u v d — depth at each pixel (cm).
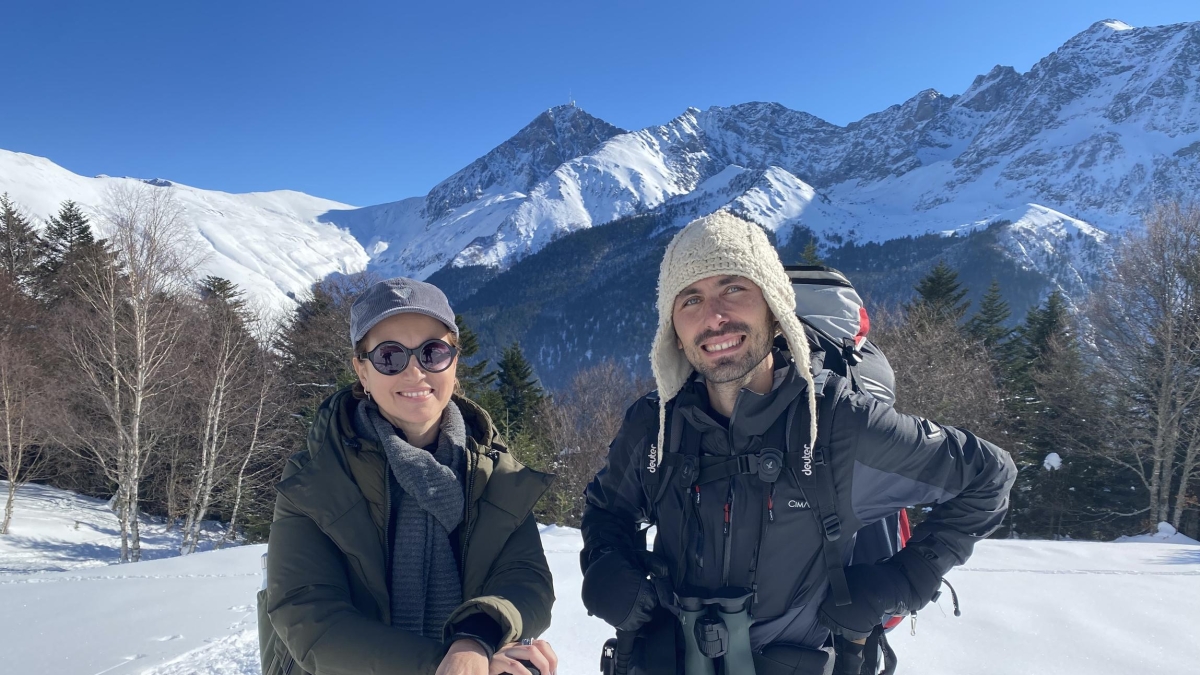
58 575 563
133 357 1499
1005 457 171
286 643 141
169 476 1959
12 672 339
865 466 163
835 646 170
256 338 1889
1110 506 2061
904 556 169
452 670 123
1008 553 660
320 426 161
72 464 2238
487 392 1870
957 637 378
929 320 2058
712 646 159
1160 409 1692
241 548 676
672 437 178
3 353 1708
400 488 160
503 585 156
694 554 171
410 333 160
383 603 151
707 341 165
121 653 362
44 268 2592
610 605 168
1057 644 367
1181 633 385
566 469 2070
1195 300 1631
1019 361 2453
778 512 165
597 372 2903
